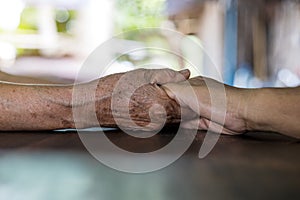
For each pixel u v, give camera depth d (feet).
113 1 8.80
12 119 1.95
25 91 1.96
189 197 1.12
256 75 6.64
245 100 1.88
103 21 8.94
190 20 7.15
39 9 9.77
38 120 1.97
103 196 1.15
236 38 6.81
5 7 9.50
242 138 1.91
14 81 2.47
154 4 8.00
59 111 1.95
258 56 6.70
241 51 6.77
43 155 1.59
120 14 8.79
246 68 6.70
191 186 1.20
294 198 1.11
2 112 1.94
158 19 7.87
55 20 9.73
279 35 6.66
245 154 1.56
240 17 6.84
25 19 9.70
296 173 1.30
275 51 6.68
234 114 1.89
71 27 9.55
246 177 1.27
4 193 1.18
